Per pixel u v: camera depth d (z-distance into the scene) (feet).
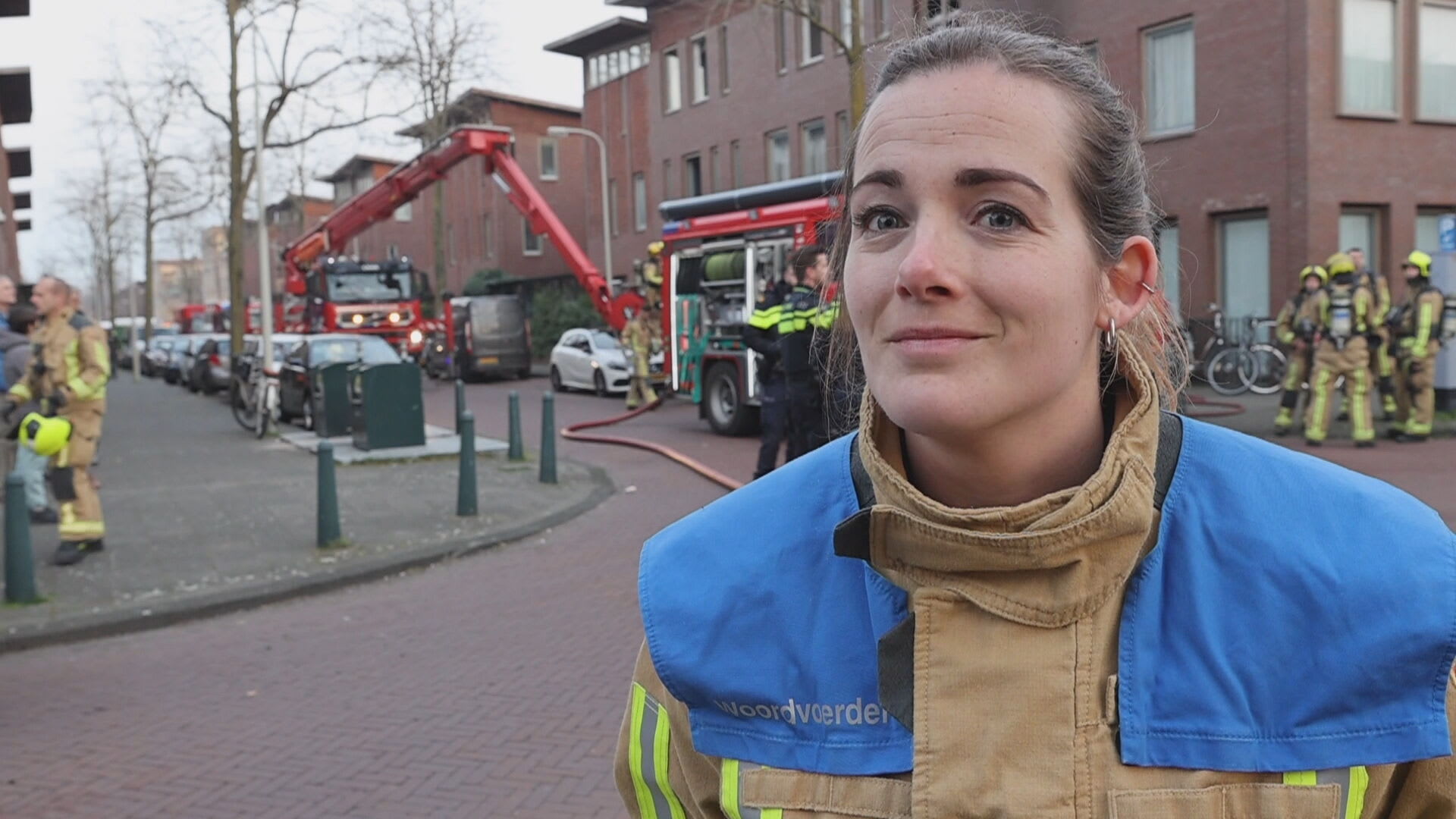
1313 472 3.61
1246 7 60.70
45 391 27.53
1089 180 3.44
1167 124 64.90
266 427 55.98
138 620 22.93
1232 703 3.32
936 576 3.44
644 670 4.25
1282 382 57.93
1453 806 3.51
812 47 94.07
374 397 46.68
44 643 21.93
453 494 37.35
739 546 3.89
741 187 103.71
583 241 158.40
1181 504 3.56
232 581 25.75
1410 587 3.30
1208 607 3.41
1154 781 3.28
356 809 13.98
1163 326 4.10
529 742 16.06
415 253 191.62
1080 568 3.28
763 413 31.19
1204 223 63.62
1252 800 3.27
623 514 34.42
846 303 3.81
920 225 3.37
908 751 3.45
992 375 3.28
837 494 3.83
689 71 108.88
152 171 125.18
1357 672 3.27
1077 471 3.59
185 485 39.88
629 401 66.54
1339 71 59.21
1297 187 59.41
